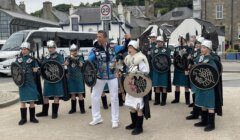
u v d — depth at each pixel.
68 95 11.10
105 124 9.94
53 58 10.54
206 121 9.43
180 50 12.17
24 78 9.75
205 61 8.92
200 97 9.15
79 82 11.23
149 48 12.20
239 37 57.09
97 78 9.63
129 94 8.87
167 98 13.73
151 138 8.52
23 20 51.28
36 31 26.55
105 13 13.55
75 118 10.72
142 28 73.50
